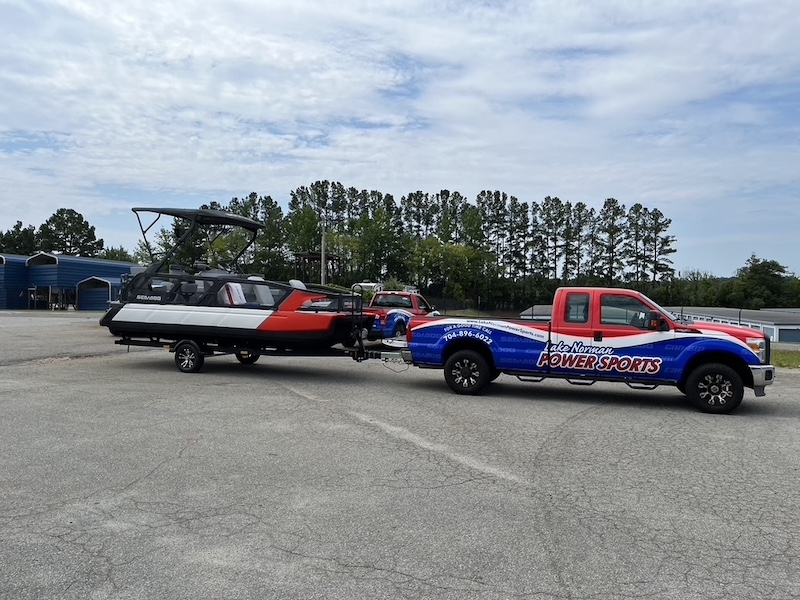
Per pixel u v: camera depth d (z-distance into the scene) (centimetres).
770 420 882
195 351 1262
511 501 525
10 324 2741
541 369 1019
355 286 2272
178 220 1473
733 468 631
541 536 452
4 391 1025
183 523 466
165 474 583
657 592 370
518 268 9044
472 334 1058
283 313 1193
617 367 980
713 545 439
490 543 438
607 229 8631
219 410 889
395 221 9312
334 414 875
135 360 1486
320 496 529
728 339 937
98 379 1177
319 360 1548
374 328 1431
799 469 629
